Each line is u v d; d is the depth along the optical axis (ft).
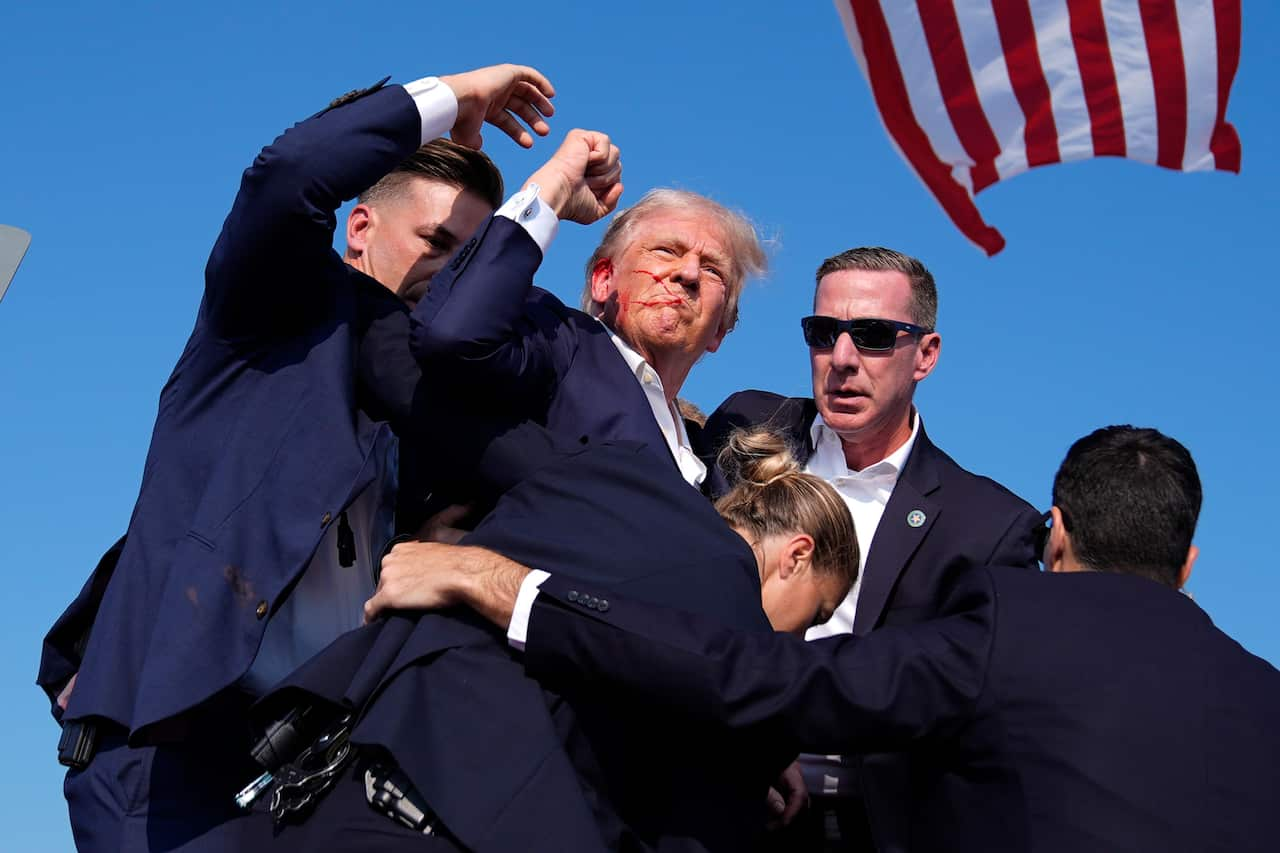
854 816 23.03
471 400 19.93
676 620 16.75
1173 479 18.74
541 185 21.13
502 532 17.62
